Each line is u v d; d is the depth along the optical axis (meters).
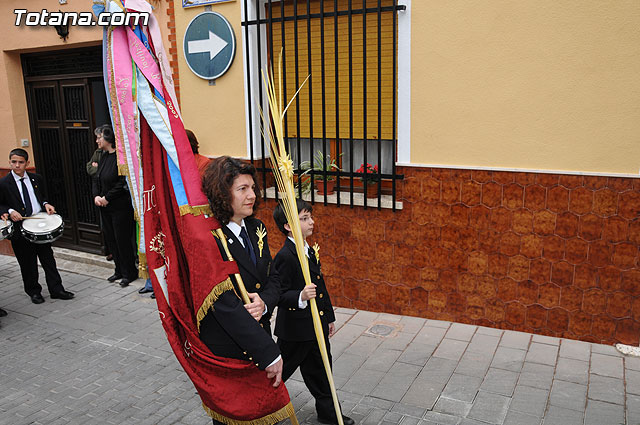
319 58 5.54
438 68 4.83
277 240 5.95
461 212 4.95
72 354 4.98
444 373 4.27
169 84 2.86
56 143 7.99
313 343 3.43
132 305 6.21
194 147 4.74
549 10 4.34
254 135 5.86
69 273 7.40
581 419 3.59
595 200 4.41
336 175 5.39
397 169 5.17
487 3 4.55
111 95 2.74
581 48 4.29
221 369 2.59
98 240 7.79
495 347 4.66
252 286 2.75
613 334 4.55
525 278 4.80
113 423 3.83
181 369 4.64
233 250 2.69
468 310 5.11
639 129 4.21
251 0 5.56
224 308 2.52
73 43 7.01
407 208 5.18
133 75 2.64
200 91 6.06
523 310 4.87
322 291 3.51
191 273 2.51
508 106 4.62
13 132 8.02
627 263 4.39
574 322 4.68
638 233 4.32
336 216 5.57
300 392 4.11
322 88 5.24
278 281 3.01
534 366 4.31
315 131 5.75
